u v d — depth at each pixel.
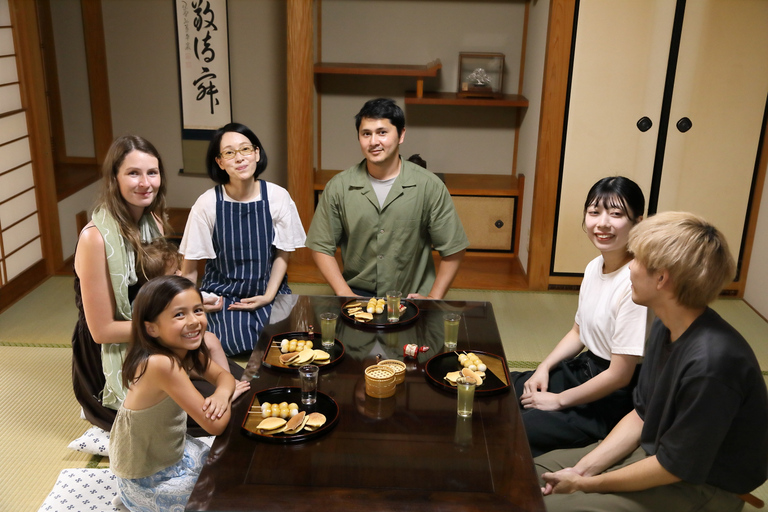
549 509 1.65
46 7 4.95
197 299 1.70
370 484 1.41
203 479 1.42
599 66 3.74
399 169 2.85
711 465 1.50
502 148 4.94
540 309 3.81
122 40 4.95
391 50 4.77
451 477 1.43
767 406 1.48
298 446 1.54
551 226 4.02
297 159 4.25
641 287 1.56
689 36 3.65
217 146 2.87
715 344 1.46
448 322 2.02
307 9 4.01
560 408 2.04
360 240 2.92
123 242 2.08
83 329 2.27
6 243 3.71
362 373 1.88
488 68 4.66
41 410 2.68
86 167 5.14
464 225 4.66
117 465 1.80
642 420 1.77
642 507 1.61
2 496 2.15
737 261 3.99
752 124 3.77
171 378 1.66
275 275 3.11
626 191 2.01
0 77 3.70
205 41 4.84
